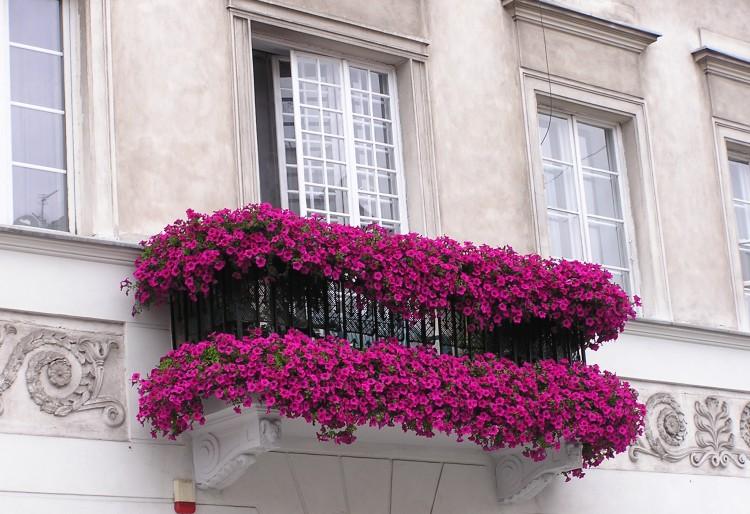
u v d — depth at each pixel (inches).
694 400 558.3
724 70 619.2
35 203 430.3
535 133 547.5
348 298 440.8
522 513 499.2
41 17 444.5
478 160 526.9
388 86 519.8
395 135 515.8
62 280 414.3
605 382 474.0
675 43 606.9
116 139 441.4
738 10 637.9
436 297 446.6
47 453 400.2
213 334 409.1
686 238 583.2
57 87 442.3
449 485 483.5
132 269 428.5
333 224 433.4
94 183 432.8
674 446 546.0
